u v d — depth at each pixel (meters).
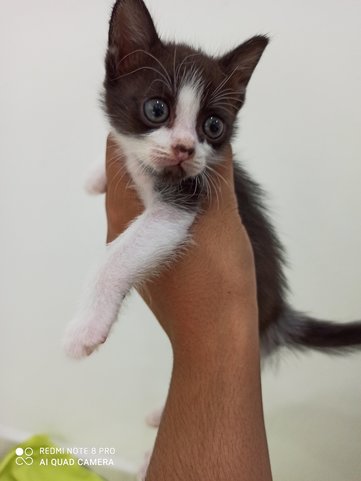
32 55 0.29
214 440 0.14
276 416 0.29
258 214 0.23
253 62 0.19
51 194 0.31
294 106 0.26
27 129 0.30
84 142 0.29
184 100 0.17
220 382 0.15
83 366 0.33
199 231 0.18
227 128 0.19
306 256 0.27
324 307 0.27
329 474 0.28
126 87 0.18
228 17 0.26
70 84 0.29
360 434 0.27
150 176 0.19
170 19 0.27
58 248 0.31
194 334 0.16
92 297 0.17
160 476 0.15
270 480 0.14
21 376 0.34
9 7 0.29
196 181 0.18
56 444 0.33
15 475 0.31
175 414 0.15
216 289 0.17
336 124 0.25
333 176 0.26
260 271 0.22
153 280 0.18
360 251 0.26
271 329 0.24
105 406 0.33
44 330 0.33
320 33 0.25
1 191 0.32
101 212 0.30
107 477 0.32
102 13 0.27
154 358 0.31
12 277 0.33
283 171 0.27
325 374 0.27
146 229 0.18
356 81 0.24
